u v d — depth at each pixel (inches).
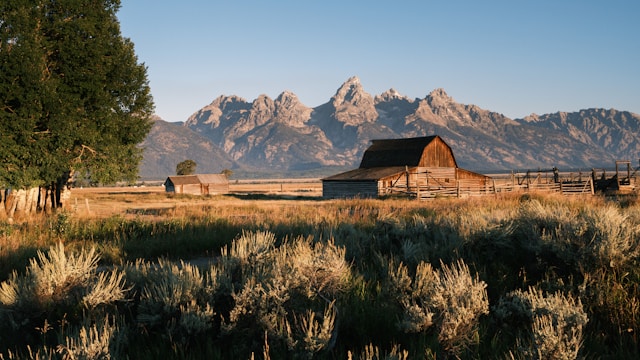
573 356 155.9
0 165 947.3
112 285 229.8
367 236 402.9
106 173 1168.8
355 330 196.9
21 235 571.8
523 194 1082.1
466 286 202.8
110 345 180.4
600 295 217.0
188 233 556.4
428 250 332.2
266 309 191.0
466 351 178.4
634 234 283.7
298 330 184.1
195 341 192.1
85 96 1073.5
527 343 172.9
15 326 205.0
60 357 173.2
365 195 2103.8
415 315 190.5
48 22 1007.6
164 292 211.2
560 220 329.1
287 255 289.9
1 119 928.3
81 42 1027.9
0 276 346.9
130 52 1207.6
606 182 1828.2
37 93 941.2
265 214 860.6
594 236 262.2
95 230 607.5
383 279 266.1
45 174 1013.8
